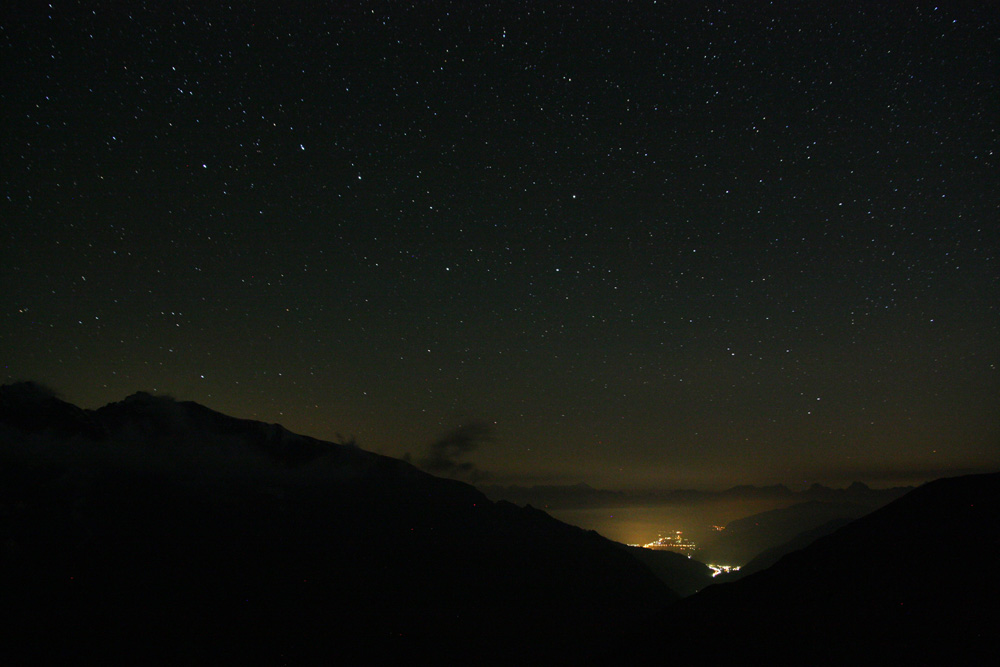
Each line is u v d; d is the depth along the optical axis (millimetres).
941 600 39469
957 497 55000
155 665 68938
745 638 44188
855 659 35562
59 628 74125
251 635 77000
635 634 57062
